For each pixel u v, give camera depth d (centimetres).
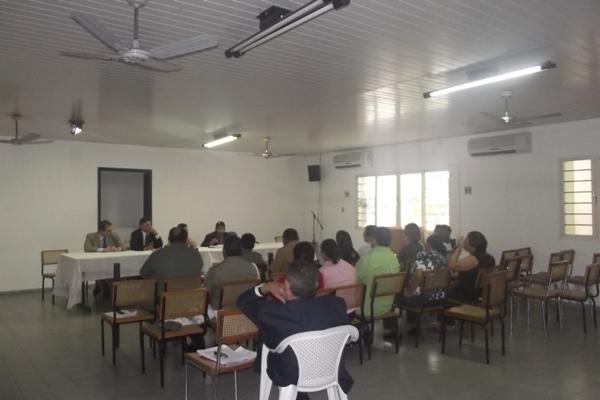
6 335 526
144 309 454
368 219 1001
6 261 802
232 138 774
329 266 443
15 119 650
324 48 375
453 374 399
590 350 464
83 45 367
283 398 218
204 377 394
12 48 372
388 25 329
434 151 866
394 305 471
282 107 584
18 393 363
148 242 759
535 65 389
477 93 518
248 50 343
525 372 403
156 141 869
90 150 878
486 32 341
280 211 1112
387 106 581
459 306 475
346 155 1014
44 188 834
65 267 658
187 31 340
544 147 718
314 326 221
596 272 541
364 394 357
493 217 780
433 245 575
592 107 592
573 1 290
